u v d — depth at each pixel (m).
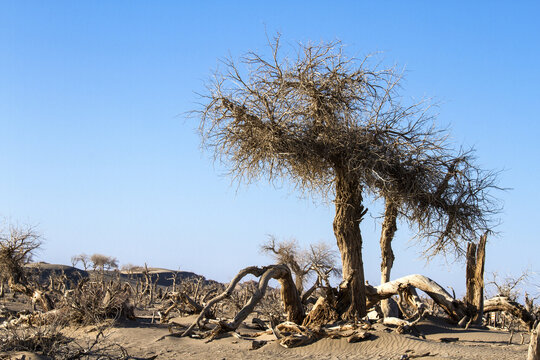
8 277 31.86
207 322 21.95
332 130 19.73
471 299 24.09
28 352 13.22
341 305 21.23
